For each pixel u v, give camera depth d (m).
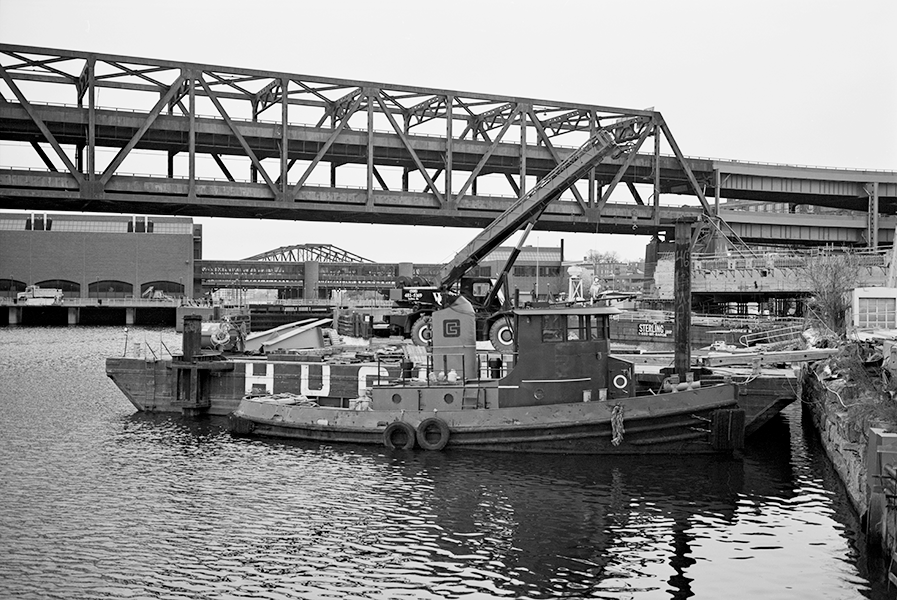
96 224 161.75
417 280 71.88
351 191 77.44
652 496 25.97
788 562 20.19
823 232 111.06
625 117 86.56
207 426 37.75
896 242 54.16
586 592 18.75
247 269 174.00
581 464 29.86
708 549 21.25
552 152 84.75
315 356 44.84
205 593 18.67
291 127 77.00
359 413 33.22
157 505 25.03
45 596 18.42
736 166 97.44
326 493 26.33
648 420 30.30
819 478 28.00
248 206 73.19
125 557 20.75
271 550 21.30
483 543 21.84
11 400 45.97
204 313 115.44
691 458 30.44
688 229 33.09
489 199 82.00
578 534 22.50
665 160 93.12
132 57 69.38
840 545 21.22
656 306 77.00
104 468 29.58
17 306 139.00
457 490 26.69
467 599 18.42
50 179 67.44
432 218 85.12
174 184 71.19
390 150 83.06
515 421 31.19
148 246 156.62
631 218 88.25
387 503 25.30
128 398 42.41
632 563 20.41
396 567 20.19
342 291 166.25
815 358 33.31
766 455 31.47
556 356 31.42
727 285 72.81
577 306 31.72
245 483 27.52
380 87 77.19
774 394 33.31
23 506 24.89
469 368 35.72
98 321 151.00
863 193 105.12
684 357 33.06
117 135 73.19
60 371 61.53
